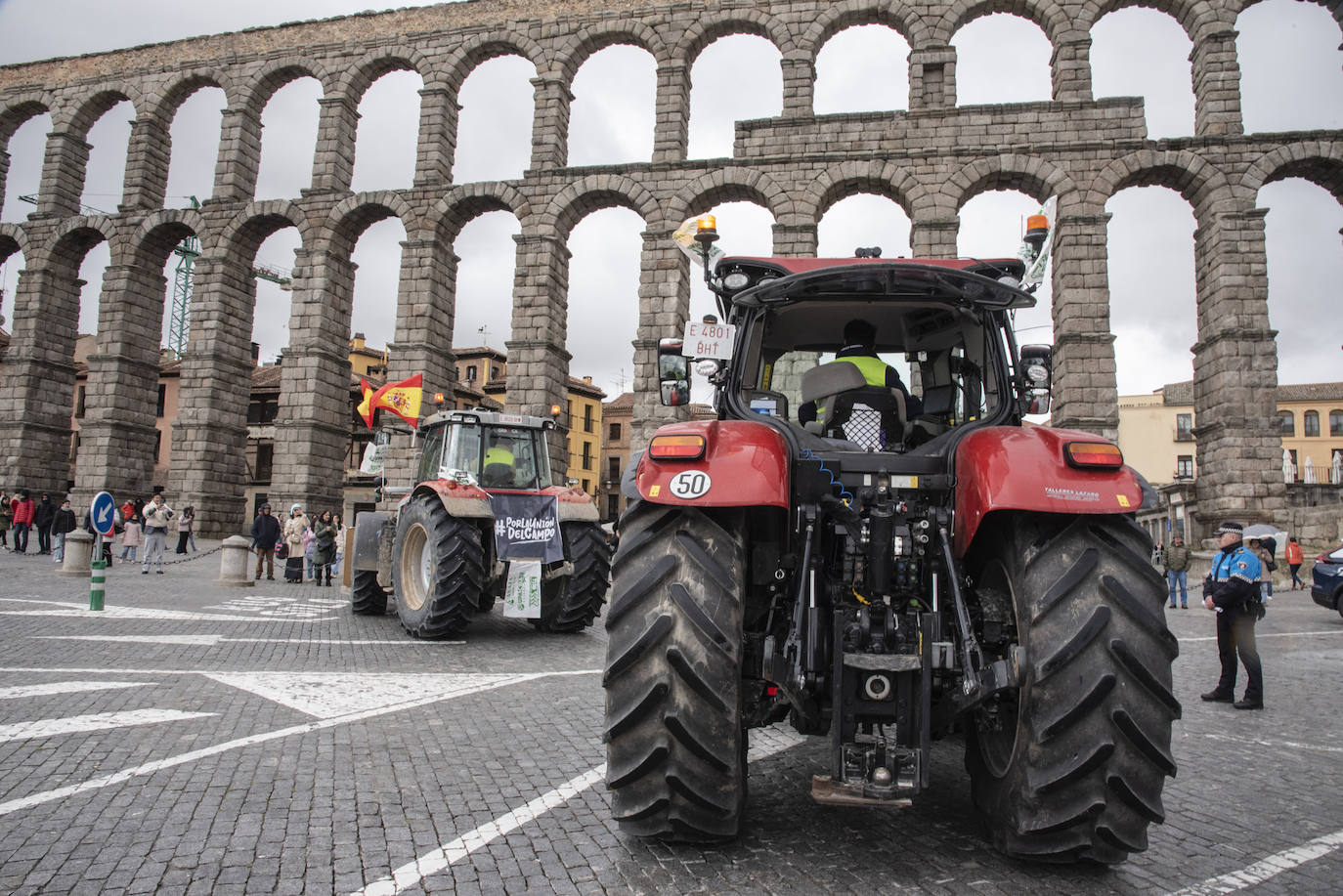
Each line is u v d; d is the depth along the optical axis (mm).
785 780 5133
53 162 40594
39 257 40188
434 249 34312
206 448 35875
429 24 35688
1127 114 29609
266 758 5352
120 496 37625
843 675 3561
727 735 3498
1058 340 29125
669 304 31562
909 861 3771
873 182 31000
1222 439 27922
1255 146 28703
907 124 30906
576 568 11828
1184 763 5922
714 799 3543
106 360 37812
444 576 10828
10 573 19797
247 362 38156
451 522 11102
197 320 36719
